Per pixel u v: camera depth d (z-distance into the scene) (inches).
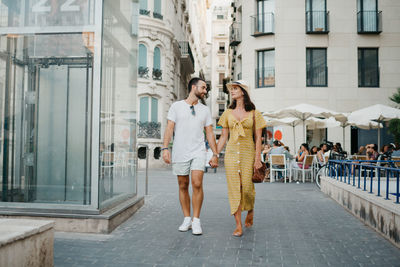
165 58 987.3
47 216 183.6
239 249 157.9
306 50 879.7
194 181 183.9
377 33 858.8
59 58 197.5
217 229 195.0
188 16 1411.2
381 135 850.1
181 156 187.3
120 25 223.6
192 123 186.9
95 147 187.0
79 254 148.0
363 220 213.8
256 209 259.6
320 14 875.4
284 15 880.9
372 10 869.8
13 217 185.0
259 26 908.0
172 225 202.8
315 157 493.0
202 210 252.1
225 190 371.2
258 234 184.9
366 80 868.6
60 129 193.3
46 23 199.3
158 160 936.3
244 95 186.9
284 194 344.8
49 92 198.5
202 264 138.2
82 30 194.2
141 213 237.0
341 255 150.3
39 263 108.8
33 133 197.6
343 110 860.6
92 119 187.6
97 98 188.1
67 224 182.7
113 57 210.5
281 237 179.0
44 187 192.9
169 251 154.1
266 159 538.6
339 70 865.5
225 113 191.0
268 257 147.3
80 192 188.7
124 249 156.0
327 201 299.4
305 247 161.9
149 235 180.1
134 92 256.4
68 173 190.5
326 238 177.6
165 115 987.9
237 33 1021.8
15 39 202.5
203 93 187.8
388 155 391.5
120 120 222.2
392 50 861.2
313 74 874.8
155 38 946.7
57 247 156.9
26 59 201.9
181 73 1326.3
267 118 627.2
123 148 229.0
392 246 163.5
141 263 138.6
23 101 199.8
